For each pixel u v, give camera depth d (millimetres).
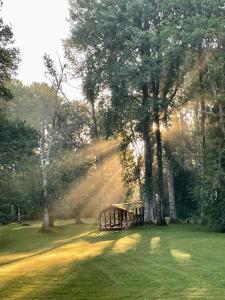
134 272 19344
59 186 54625
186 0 47031
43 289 16281
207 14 47000
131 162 57344
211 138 45656
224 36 42594
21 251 33844
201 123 47938
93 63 52094
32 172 53188
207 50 44875
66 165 60906
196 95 47938
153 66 47875
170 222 54156
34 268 21438
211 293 14789
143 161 56375
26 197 51812
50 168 54781
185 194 59781
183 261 22156
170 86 50719
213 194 40844
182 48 46250
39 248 35250
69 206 61125
